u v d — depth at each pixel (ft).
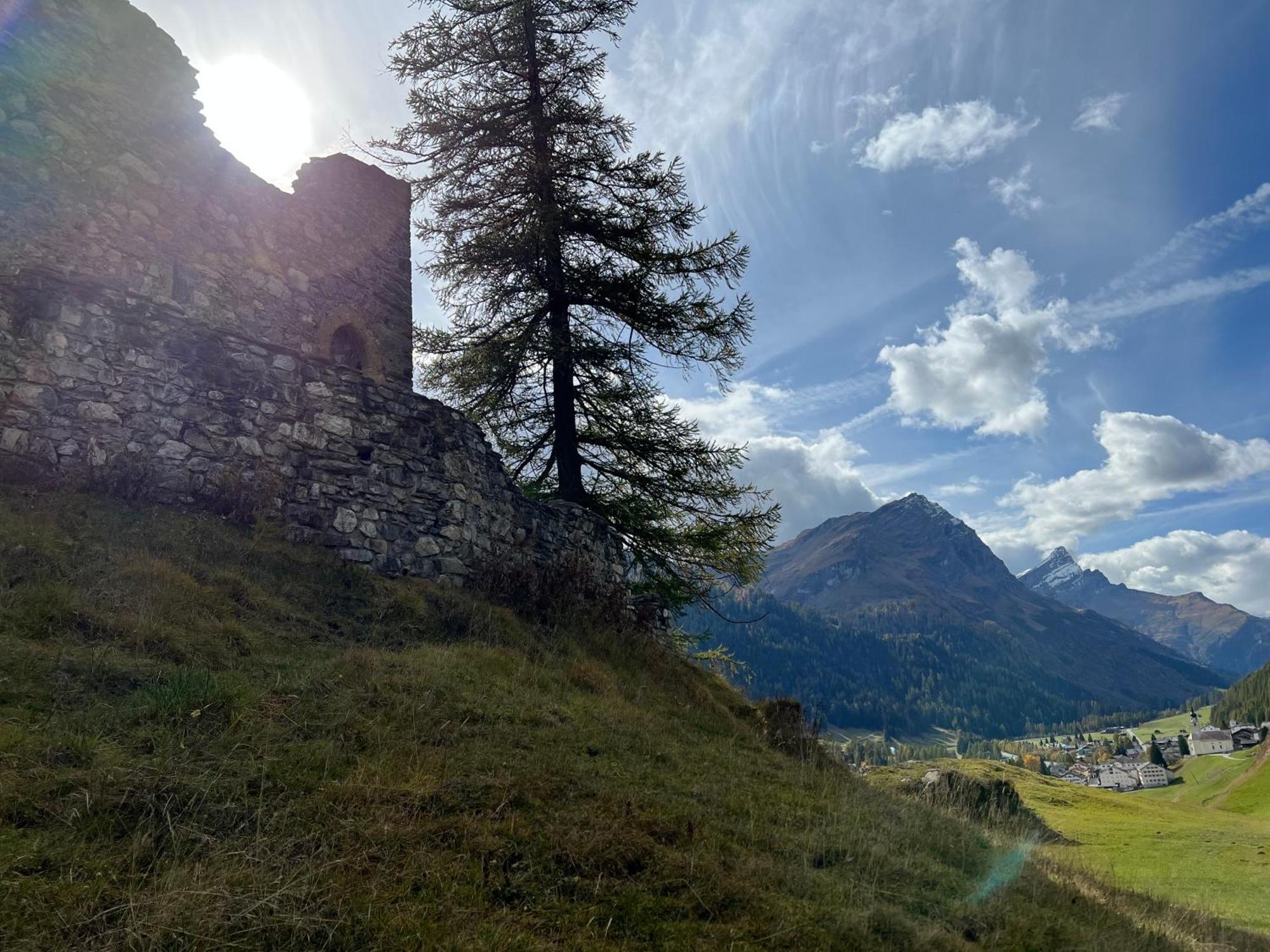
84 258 32.89
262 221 41.04
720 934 13.92
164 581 23.06
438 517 36.29
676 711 32.09
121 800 13.34
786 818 20.77
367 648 24.30
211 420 29.81
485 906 13.16
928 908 17.63
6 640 17.72
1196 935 24.58
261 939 11.12
